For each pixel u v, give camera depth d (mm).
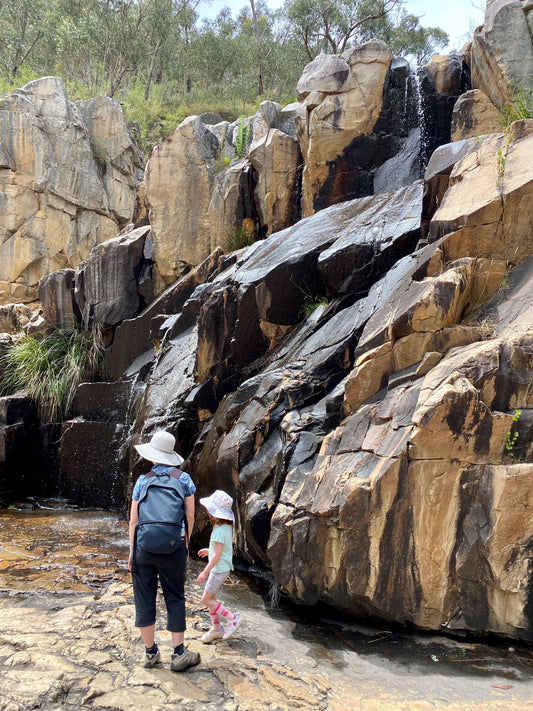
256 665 3457
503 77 7309
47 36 24781
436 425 3824
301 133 9648
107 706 2971
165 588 3383
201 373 7125
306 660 3584
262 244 7973
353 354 5418
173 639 3344
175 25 28125
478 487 3805
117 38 25578
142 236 10734
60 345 10539
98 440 8625
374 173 9414
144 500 3395
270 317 6797
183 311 8547
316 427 4910
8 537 6453
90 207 18922
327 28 23328
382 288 5664
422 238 6141
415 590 3850
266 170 10039
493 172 5258
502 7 7371
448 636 3934
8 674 3238
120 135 20000
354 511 3885
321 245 6691
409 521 3850
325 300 6609
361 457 4188
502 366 4062
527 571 3625
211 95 26766
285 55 27938
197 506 6145
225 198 10359
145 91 26047
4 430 8820
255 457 5285
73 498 8648
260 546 4820
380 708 3025
